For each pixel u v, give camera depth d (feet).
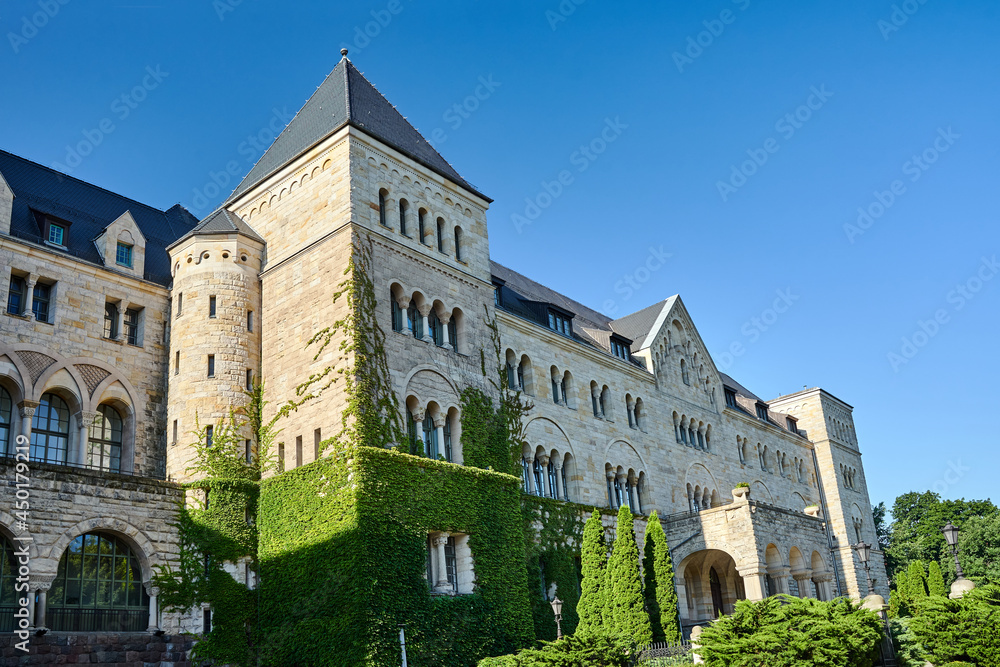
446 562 135.03
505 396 163.22
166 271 160.97
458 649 127.13
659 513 195.31
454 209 162.40
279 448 138.31
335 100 158.10
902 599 245.45
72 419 138.62
